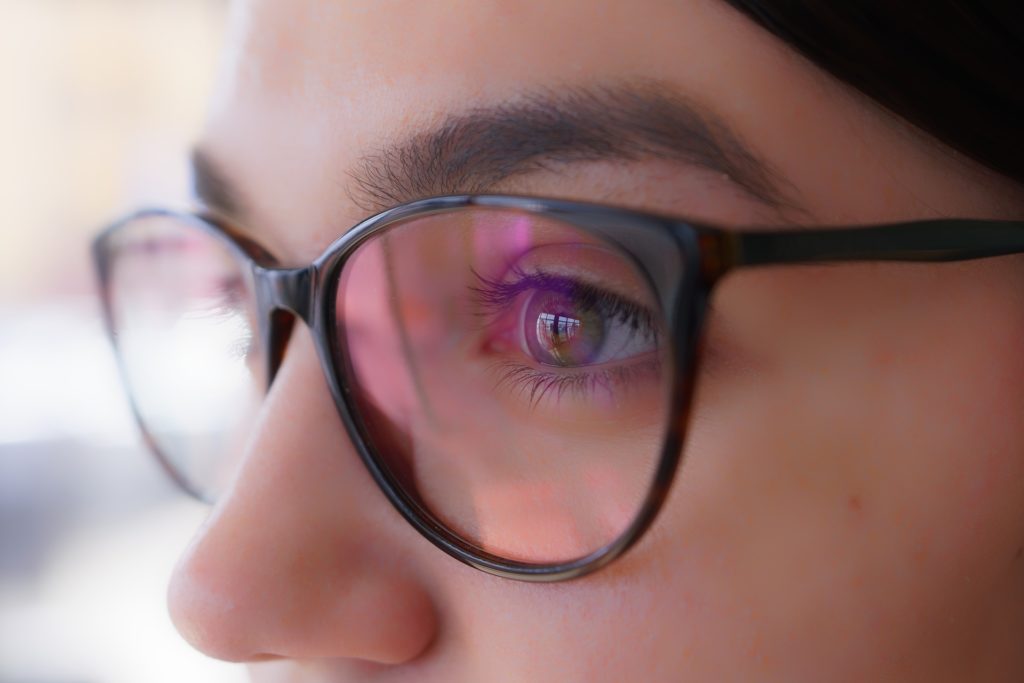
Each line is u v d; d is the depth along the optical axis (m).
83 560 0.65
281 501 0.22
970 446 0.21
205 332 0.27
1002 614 0.21
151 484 0.69
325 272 0.22
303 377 0.22
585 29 0.20
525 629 0.21
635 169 0.21
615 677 0.21
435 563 0.22
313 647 0.22
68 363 0.72
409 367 0.22
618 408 0.21
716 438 0.20
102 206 0.90
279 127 0.23
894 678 0.21
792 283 0.20
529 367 0.21
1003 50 0.20
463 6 0.21
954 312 0.21
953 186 0.21
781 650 0.21
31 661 0.58
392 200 0.22
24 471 0.69
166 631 0.61
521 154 0.21
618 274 0.21
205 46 0.90
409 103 0.21
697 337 0.20
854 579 0.21
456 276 0.22
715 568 0.21
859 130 0.20
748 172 0.20
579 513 0.21
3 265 0.84
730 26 0.20
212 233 0.24
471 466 0.21
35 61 0.90
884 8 0.20
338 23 0.22
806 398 0.20
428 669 0.22
